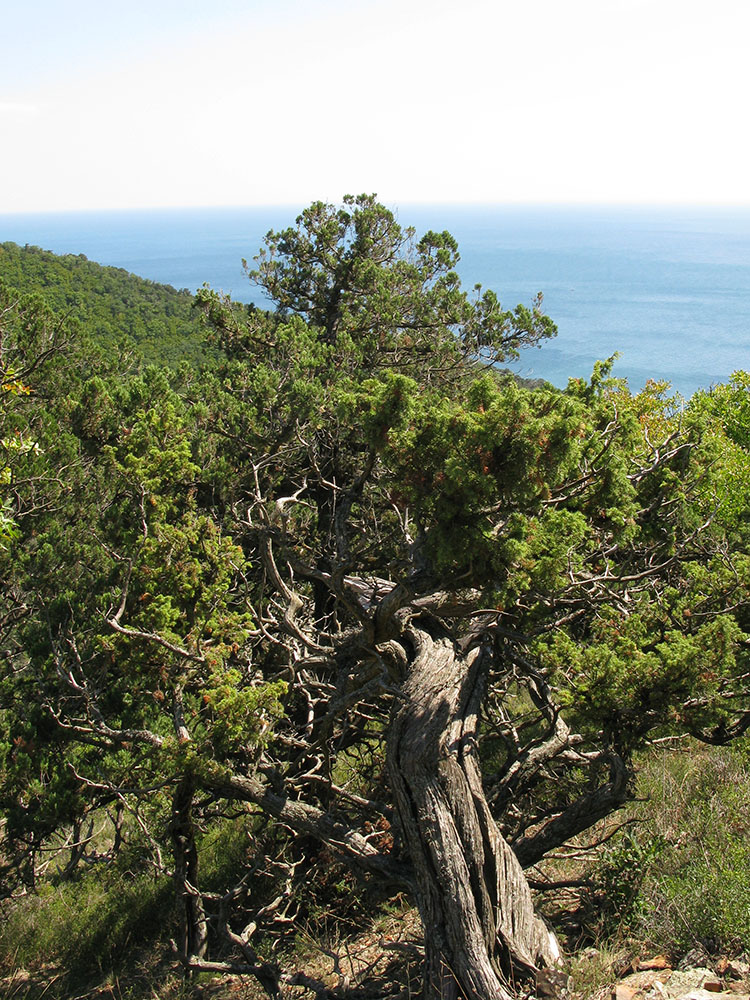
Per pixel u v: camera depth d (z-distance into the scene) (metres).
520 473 6.68
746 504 11.80
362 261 16.69
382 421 7.09
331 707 9.09
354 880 9.80
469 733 8.15
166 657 8.48
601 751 7.76
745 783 9.10
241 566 10.45
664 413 16.94
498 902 6.91
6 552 12.11
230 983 8.92
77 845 9.88
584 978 6.28
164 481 10.34
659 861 7.84
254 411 11.75
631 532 8.23
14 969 10.72
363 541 12.96
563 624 9.05
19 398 15.41
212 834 12.96
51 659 9.72
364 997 7.42
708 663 7.08
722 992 5.49
